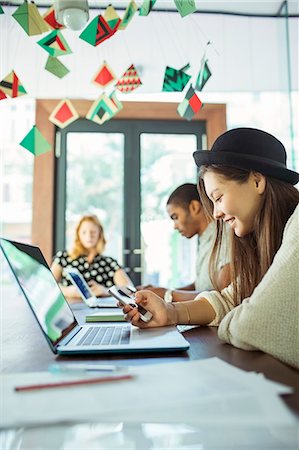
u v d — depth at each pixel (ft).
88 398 1.23
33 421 1.09
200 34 8.84
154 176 10.43
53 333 2.23
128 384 1.35
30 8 4.33
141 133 10.41
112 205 10.31
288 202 2.83
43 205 9.78
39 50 8.70
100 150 10.35
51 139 9.86
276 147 2.93
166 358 1.93
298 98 8.91
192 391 1.28
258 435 1.03
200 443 1.01
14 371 1.70
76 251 8.50
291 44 8.76
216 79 9.24
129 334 2.45
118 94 9.52
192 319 2.91
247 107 10.12
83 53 8.82
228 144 2.86
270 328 1.99
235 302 3.07
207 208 3.69
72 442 1.04
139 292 2.88
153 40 8.81
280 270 2.05
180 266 10.24
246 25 8.91
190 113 4.88
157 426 1.07
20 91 5.35
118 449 1.01
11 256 2.14
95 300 5.54
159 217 10.33
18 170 9.91
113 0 8.07
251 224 2.93
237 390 1.28
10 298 6.31
